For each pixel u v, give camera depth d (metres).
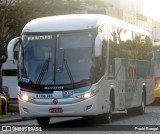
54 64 20.27
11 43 21.12
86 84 19.97
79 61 20.19
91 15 21.14
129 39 25.72
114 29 22.95
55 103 20.00
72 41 20.41
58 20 20.88
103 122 22.08
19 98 20.62
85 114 19.98
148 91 29.78
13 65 45.81
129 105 25.58
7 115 27.84
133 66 26.41
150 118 25.31
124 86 24.61
